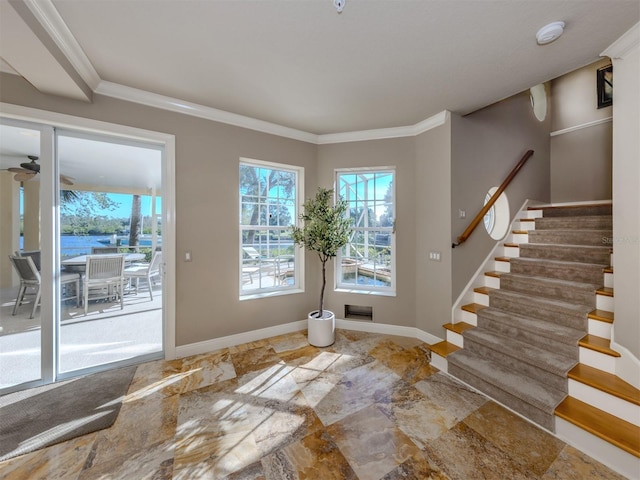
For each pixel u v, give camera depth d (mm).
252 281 3117
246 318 2943
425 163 2975
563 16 1482
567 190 4035
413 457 1464
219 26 1583
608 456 1390
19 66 1703
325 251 2854
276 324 3135
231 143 2822
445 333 2734
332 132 3277
